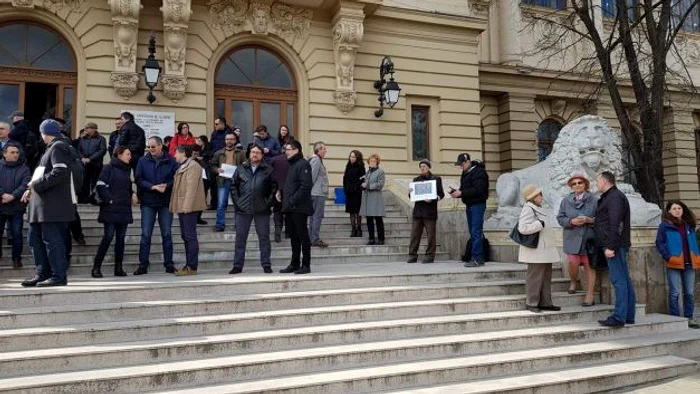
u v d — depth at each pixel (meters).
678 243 7.46
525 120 19.34
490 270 7.50
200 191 7.37
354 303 6.24
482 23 16.02
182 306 5.52
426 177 9.22
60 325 5.02
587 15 13.77
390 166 14.66
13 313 4.93
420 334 5.71
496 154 19.48
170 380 4.37
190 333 5.17
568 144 8.38
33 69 11.80
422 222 9.19
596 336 6.17
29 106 11.76
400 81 15.05
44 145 8.52
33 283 5.95
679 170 22.94
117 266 7.17
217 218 9.56
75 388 4.11
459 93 15.73
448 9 15.79
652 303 7.50
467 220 9.23
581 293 7.19
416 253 9.19
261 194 7.34
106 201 6.95
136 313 5.35
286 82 14.21
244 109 13.70
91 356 4.50
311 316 5.66
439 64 15.58
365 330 5.48
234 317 5.38
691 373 5.75
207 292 6.04
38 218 5.88
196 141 10.98
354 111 14.45
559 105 20.17
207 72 13.09
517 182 9.70
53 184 5.89
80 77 11.93
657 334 6.55
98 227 8.82
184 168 7.33
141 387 4.28
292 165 7.31
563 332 5.96
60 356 4.42
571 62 20.27
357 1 13.70
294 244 7.30
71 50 12.10
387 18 14.93
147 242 7.41
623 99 20.38
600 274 7.26
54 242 5.97
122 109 12.09
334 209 12.48
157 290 5.84
